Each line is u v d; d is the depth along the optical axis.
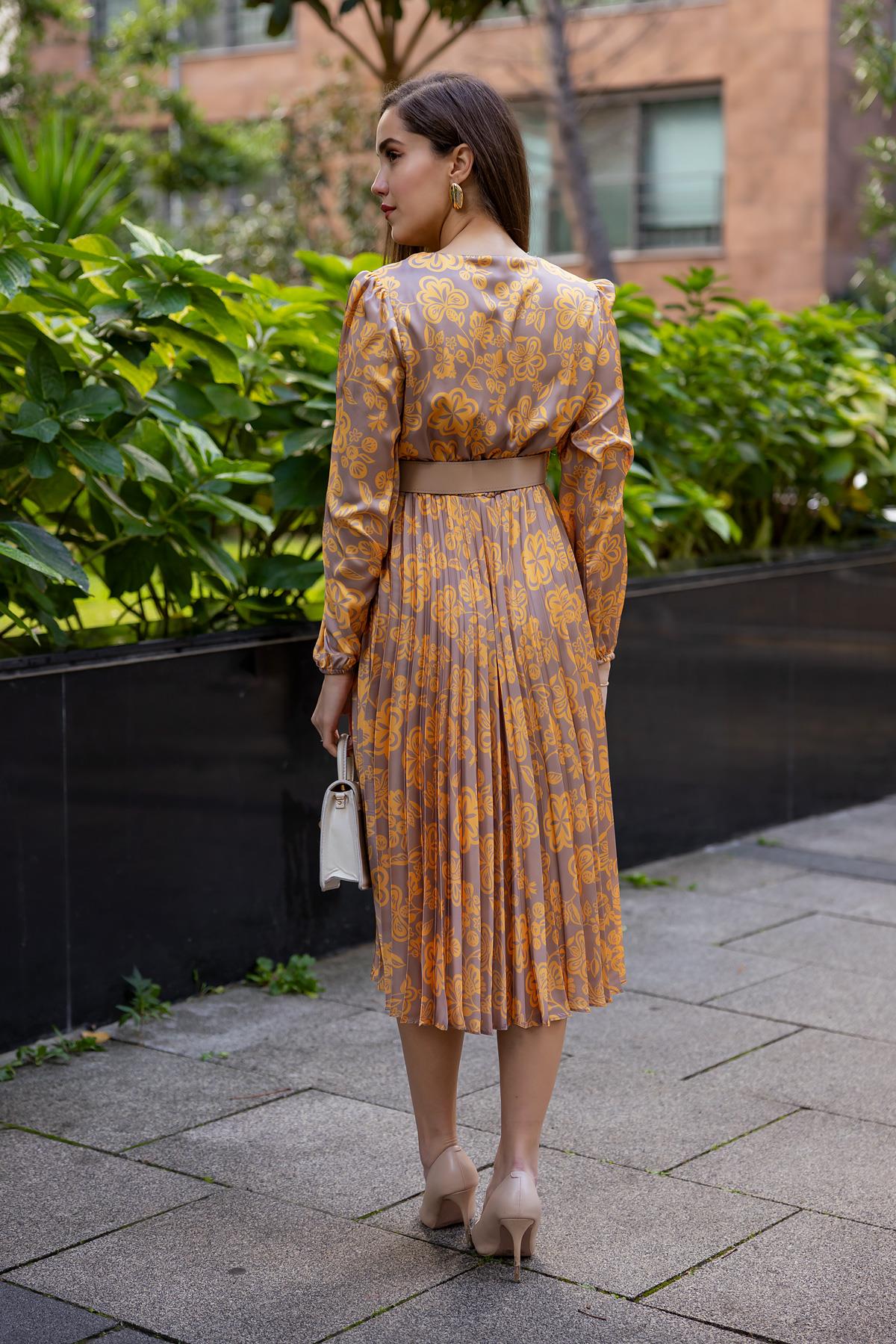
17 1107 3.10
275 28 6.44
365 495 2.36
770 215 18.05
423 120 2.40
